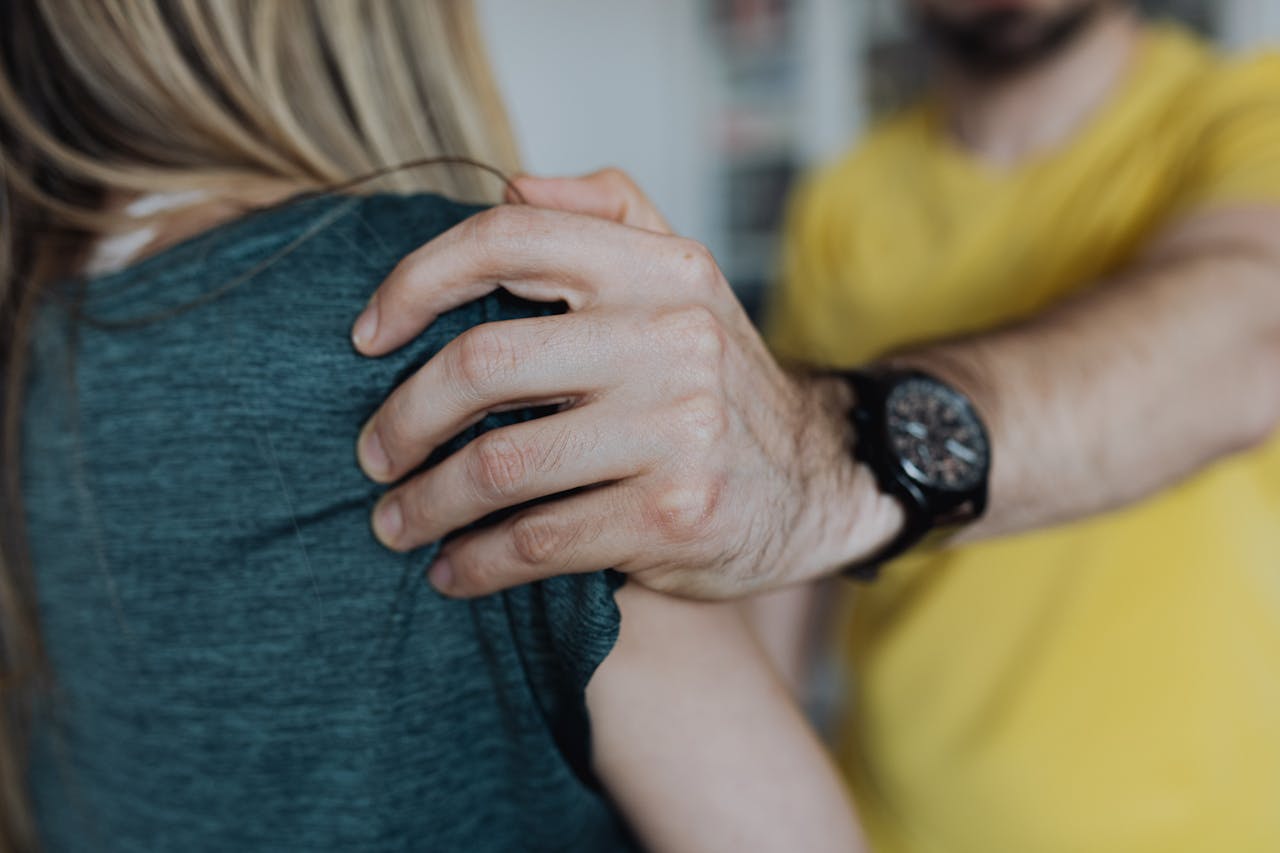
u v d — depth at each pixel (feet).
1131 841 3.40
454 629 1.47
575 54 13.32
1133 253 3.46
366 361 1.39
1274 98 3.07
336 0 1.72
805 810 1.54
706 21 12.60
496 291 1.42
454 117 1.91
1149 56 3.72
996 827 3.58
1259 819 3.43
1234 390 2.23
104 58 1.60
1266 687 3.38
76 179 1.66
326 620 1.45
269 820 1.57
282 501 1.42
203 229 1.51
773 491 1.52
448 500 1.32
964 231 3.98
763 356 1.54
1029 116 3.86
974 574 3.67
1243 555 3.38
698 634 1.53
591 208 1.65
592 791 1.60
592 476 1.31
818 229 4.68
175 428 1.45
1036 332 2.25
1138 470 2.11
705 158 13.02
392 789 1.49
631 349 1.30
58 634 1.72
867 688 4.01
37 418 1.61
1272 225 2.59
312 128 1.73
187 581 1.50
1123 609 3.39
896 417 1.77
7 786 2.11
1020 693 3.51
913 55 10.86
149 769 1.65
